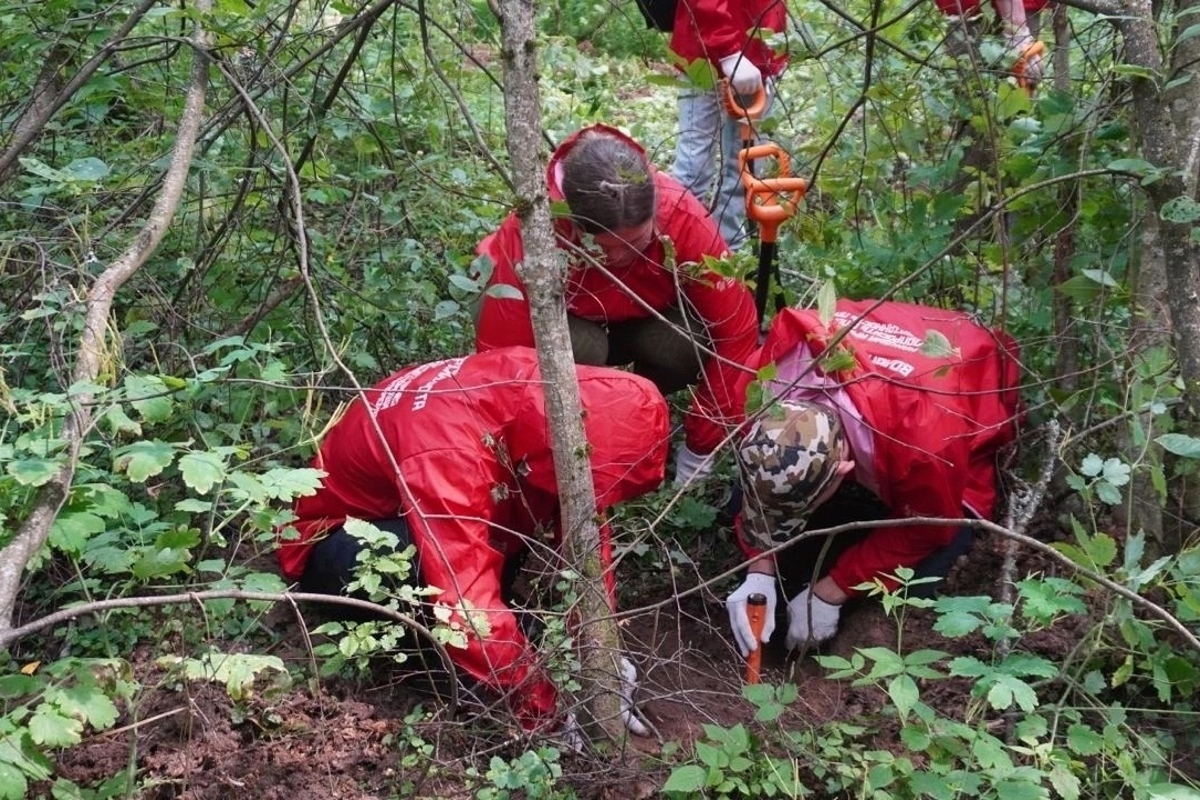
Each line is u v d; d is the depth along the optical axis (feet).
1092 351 9.91
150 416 6.50
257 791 7.40
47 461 5.97
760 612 8.82
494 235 9.71
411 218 11.67
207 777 7.43
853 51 11.21
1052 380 8.92
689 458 10.75
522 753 7.52
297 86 12.32
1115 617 7.46
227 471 6.75
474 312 10.18
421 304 11.36
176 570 6.74
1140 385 8.14
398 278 11.14
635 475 8.29
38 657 8.55
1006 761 6.79
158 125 12.26
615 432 8.10
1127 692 8.27
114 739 7.66
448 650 7.86
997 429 9.02
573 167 8.85
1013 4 10.41
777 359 9.19
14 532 6.22
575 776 7.37
